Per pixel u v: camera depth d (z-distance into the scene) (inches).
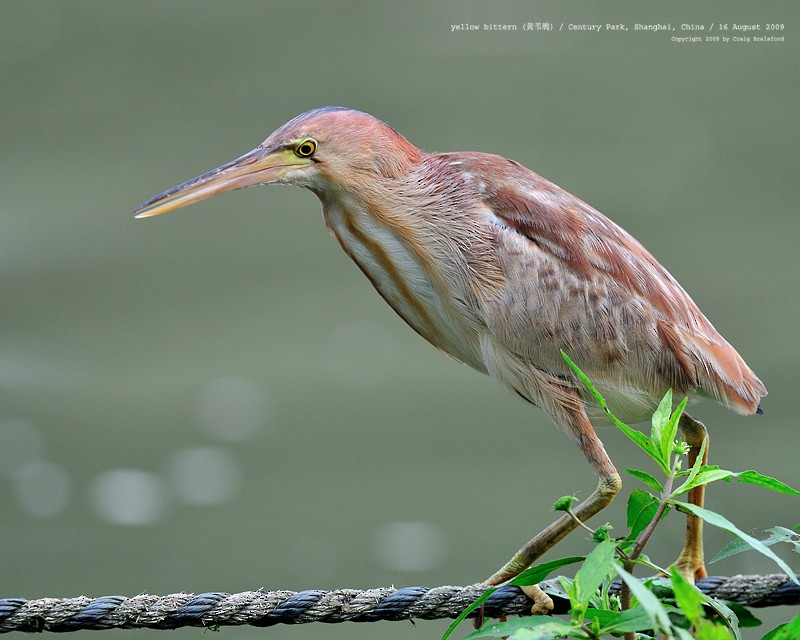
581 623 169.3
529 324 228.4
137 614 203.0
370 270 251.3
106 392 591.2
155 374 603.5
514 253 229.5
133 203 762.2
